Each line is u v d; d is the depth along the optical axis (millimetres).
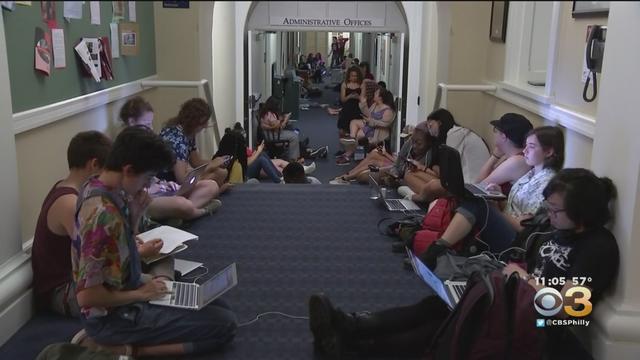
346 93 9148
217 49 7262
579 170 2475
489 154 4633
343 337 2393
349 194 4789
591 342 2479
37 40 3459
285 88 10258
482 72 6215
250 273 3209
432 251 3070
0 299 2471
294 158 8461
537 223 2896
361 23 8961
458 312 2191
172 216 3920
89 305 2156
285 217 4191
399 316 2426
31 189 3342
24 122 3195
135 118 4250
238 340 2512
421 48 8547
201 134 6281
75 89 4059
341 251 3553
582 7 3836
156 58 6043
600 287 2434
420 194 4441
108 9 4711
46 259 2717
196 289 2549
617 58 2502
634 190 2332
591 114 3711
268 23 8977
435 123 4613
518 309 2111
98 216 2107
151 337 2318
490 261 2861
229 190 4840
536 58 5250
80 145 2682
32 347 2486
